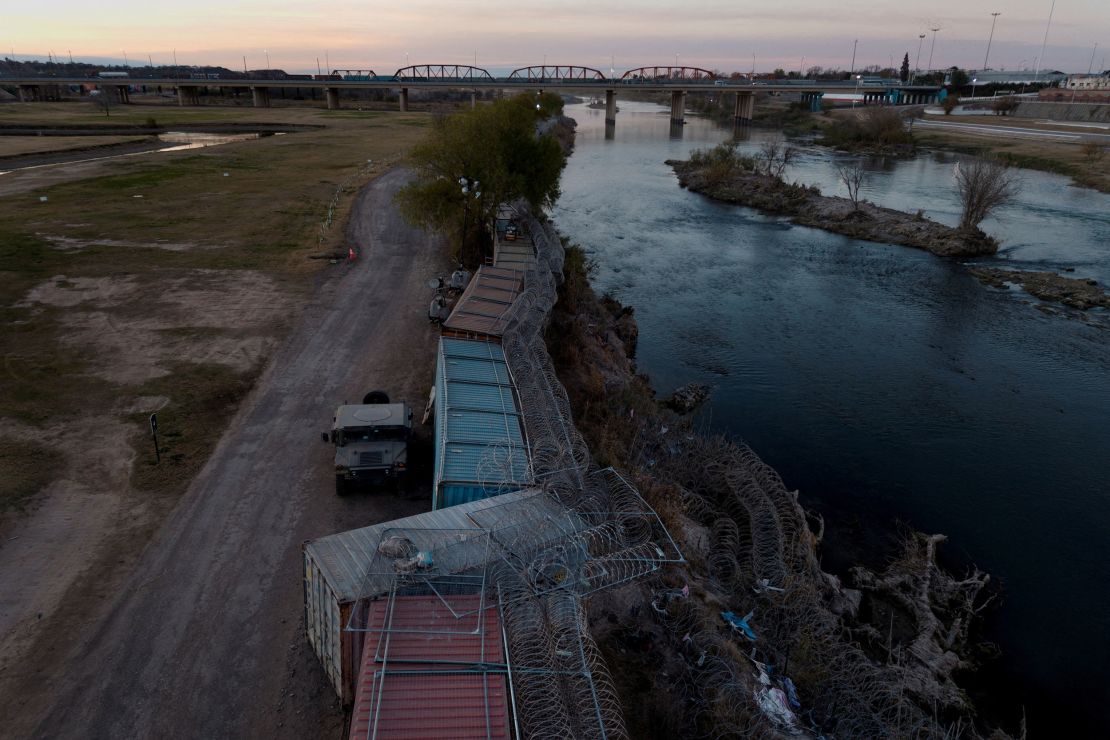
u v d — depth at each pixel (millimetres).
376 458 20406
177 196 61906
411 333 33438
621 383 31703
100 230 49031
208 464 22234
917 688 17469
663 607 16844
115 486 20859
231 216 55062
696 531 21000
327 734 13414
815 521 24781
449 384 21828
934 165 112625
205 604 16531
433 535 14969
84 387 26766
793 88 199625
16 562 17594
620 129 178375
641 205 81875
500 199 44031
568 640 13039
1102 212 77625
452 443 18797
